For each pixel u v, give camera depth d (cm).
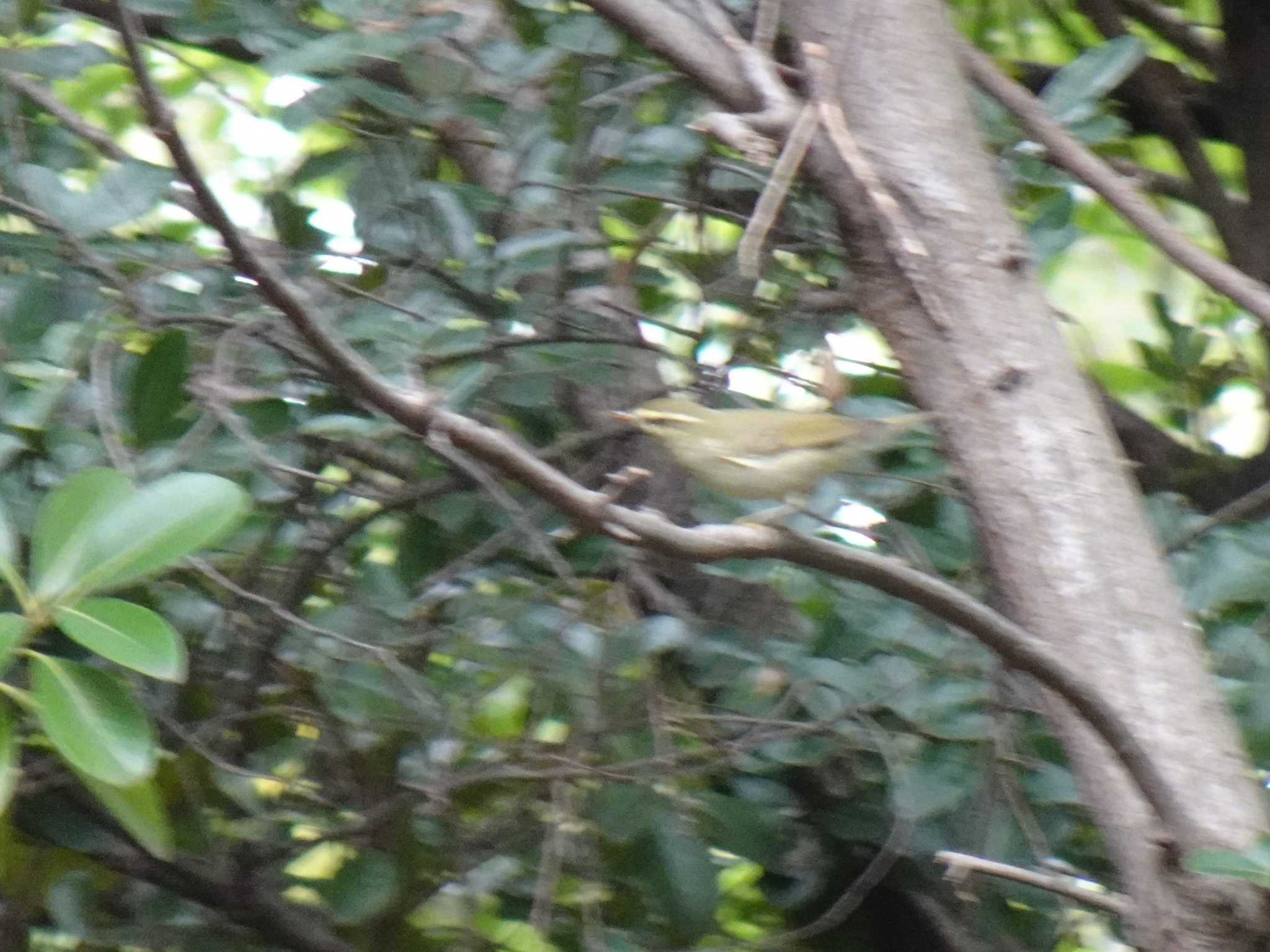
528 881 795
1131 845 495
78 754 393
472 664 759
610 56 836
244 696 768
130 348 793
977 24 1180
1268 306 644
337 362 458
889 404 805
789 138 575
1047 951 827
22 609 610
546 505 790
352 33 703
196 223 921
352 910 761
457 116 805
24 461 690
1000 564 529
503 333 808
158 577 714
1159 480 995
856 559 459
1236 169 1328
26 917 802
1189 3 1263
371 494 770
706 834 772
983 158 587
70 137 842
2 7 741
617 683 751
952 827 795
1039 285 566
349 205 840
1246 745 669
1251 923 452
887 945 882
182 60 816
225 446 692
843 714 725
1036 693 708
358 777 809
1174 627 511
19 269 754
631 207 893
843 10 599
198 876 783
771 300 872
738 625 836
